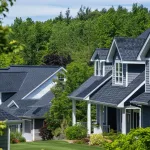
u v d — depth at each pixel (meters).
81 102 71.69
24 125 77.88
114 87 58.84
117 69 58.50
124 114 52.81
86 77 71.69
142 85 52.59
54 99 70.31
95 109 75.38
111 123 65.44
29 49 151.25
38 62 150.62
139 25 141.25
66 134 63.25
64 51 144.88
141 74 55.88
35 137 76.25
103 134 58.69
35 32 156.50
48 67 94.06
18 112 78.88
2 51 13.64
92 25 161.75
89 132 62.56
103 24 143.75
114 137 55.84
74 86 70.44
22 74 93.31
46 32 158.50
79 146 54.66
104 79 63.03
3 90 88.19
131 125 57.47
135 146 27.83
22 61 132.62
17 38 157.62
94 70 69.94
